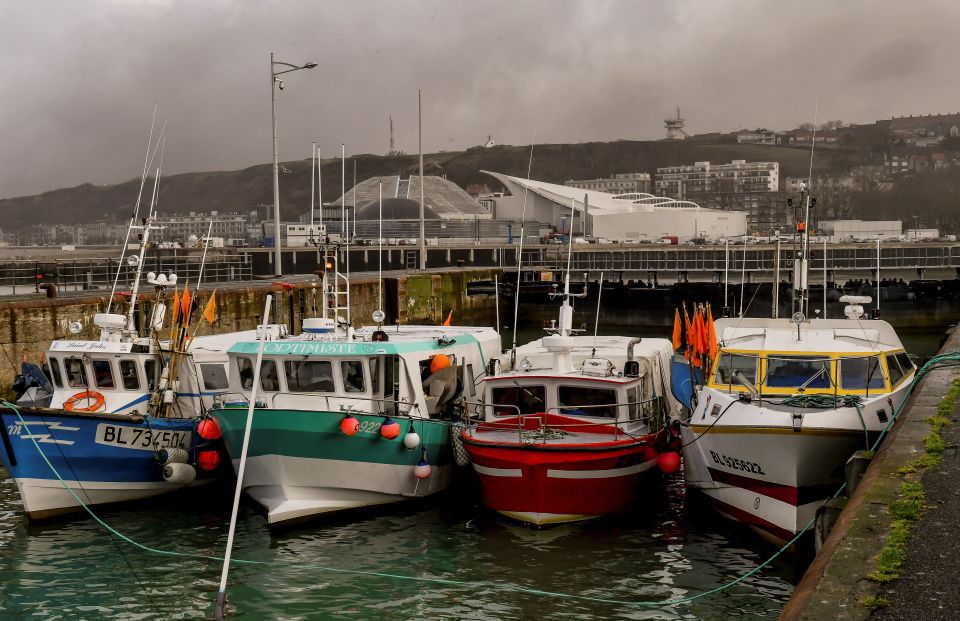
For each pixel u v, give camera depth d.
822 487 17.75
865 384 19.70
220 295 44.72
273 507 20.36
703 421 19.61
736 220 178.75
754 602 16.14
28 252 156.12
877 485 12.82
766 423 17.67
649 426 21.88
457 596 16.58
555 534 19.81
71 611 16.09
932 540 10.74
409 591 16.84
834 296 66.69
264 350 21.16
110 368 22.88
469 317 70.38
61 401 22.98
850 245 69.56
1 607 16.25
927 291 65.56
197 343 24.36
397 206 161.88
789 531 17.80
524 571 17.72
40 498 20.59
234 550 18.98
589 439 20.47
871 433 17.97
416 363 22.03
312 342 21.17
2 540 19.70
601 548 18.94
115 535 19.95
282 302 48.84
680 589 16.77
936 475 13.07
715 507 20.25
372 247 93.31
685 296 68.31
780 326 22.47
